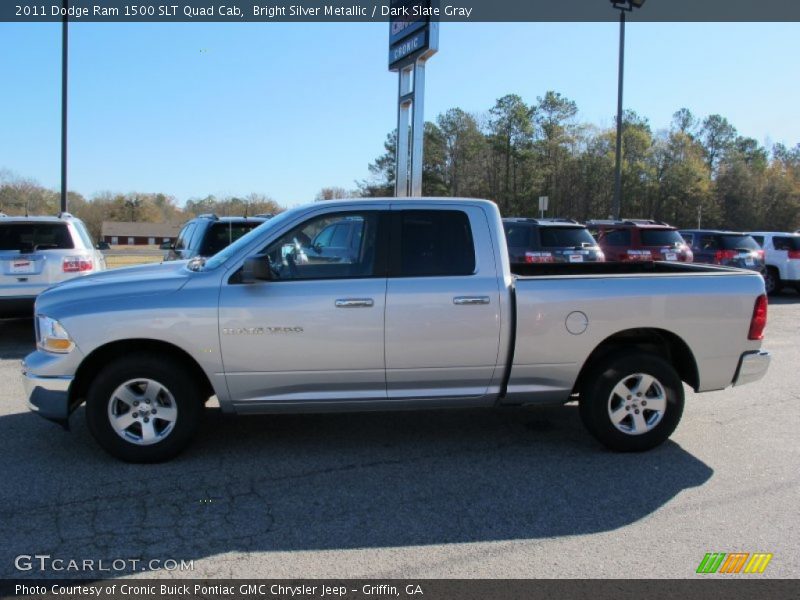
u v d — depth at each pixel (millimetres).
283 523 3857
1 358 8688
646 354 4988
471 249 4879
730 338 5074
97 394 4609
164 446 4727
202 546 3572
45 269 9562
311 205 4875
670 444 5309
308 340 4660
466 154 68938
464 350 4805
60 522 3842
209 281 4684
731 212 73250
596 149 71688
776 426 5820
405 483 4480
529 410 6285
